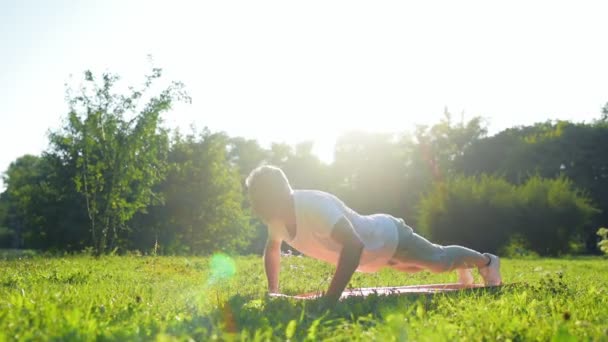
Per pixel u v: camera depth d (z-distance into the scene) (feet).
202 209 130.11
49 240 130.21
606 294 19.01
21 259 42.22
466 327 12.00
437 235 109.40
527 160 186.70
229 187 135.23
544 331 11.51
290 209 17.81
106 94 72.33
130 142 73.10
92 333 10.16
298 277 28.09
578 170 181.88
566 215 106.32
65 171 104.32
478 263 21.67
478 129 218.79
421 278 28.78
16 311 11.99
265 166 18.04
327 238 17.81
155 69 73.36
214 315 12.87
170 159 129.80
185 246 127.13
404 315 13.02
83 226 126.00
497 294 18.16
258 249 178.19
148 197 78.23
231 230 133.90
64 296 14.85
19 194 135.44
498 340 10.86
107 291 18.31
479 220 106.32
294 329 11.11
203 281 24.36
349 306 14.87
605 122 206.18
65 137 73.51
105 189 73.36
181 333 10.45
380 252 19.56
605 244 69.46
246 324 12.13
